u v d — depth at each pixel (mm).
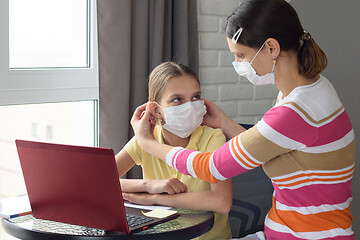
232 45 1523
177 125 1711
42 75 2117
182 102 1708
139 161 1877
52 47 2227
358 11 2652
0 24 1991
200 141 1789
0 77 2000
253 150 1446
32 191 1504
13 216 1532
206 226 1492
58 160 1411
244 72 1521
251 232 1909
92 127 2377
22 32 2129
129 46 2180
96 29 2279
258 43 1462
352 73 2707
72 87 2213
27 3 2139
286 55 1462
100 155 1335
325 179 1457
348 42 2705
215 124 1878
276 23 1443
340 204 1487
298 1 2795
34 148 1440
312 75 1452
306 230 1492
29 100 2086
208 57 2568
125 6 2146
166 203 1644
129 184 1726
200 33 2525
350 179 1512
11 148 2213
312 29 2812
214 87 2604
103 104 2154
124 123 2199
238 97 2699
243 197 1923
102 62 2137
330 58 2785
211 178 1535
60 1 2234
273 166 1503
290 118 1405
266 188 1899
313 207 1483
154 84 1744
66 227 1453
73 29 2283
